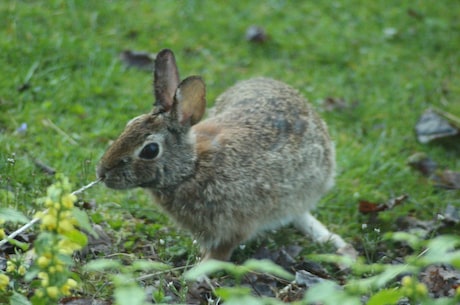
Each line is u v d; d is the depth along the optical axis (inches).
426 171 500.7
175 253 382.9
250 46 613.6
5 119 483.2
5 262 339.6
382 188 478.6
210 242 389.1
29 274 249.9
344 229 436.5
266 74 582.6
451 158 522.6
